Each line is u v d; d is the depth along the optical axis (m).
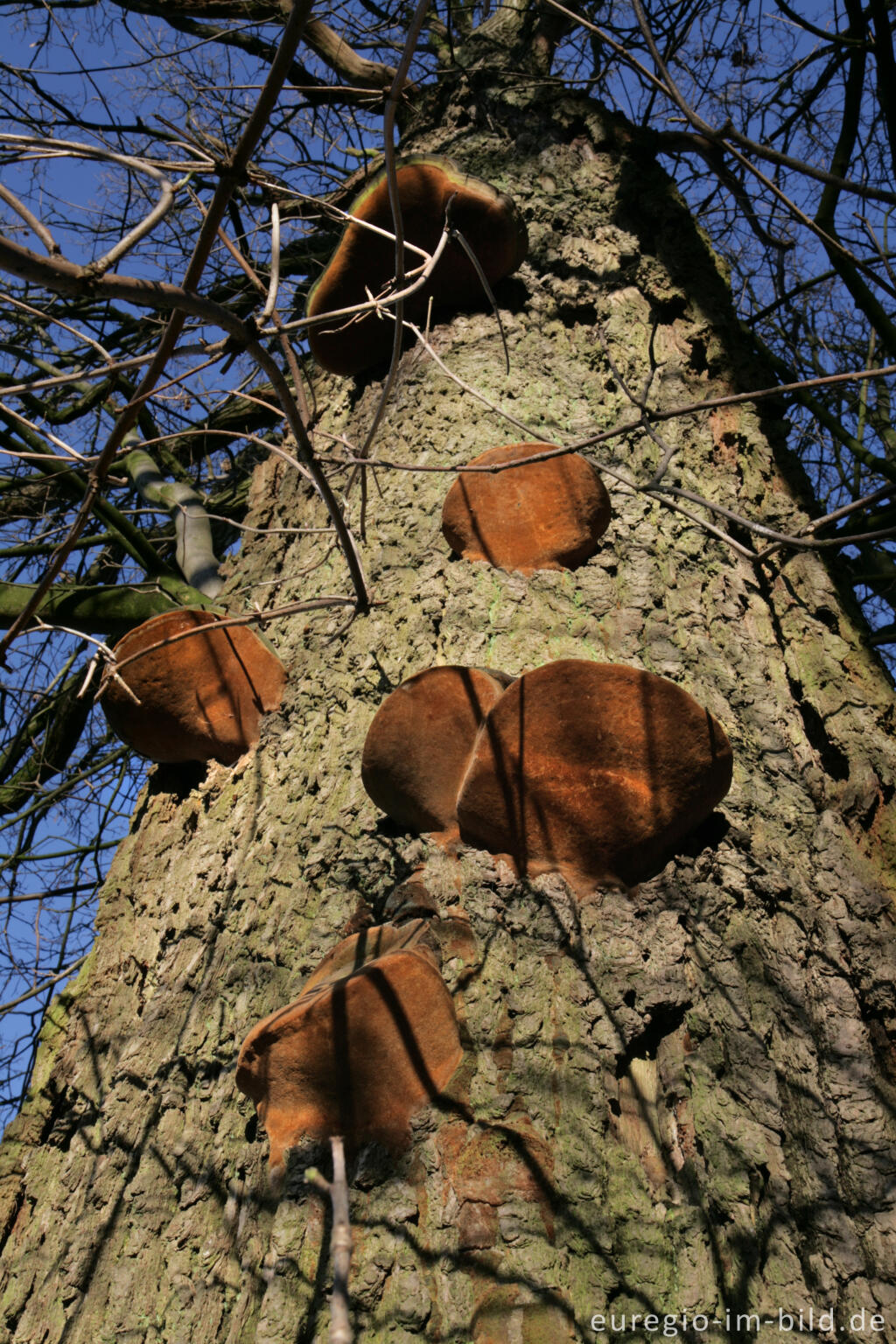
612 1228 1.04
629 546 1.59
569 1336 0.97
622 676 1.20
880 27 1.95
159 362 1.09
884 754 1.46
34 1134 1.46
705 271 2.09
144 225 0.92
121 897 1.65
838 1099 1.15
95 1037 1.47
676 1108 1.13
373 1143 1.11
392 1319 1.00
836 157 2.11
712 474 1.76
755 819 1.34
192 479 3.62
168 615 1.67
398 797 1.31
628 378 1.87
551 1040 1.14
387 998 1.12
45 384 0.98
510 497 1.59
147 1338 1.12
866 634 1.78
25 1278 1.25
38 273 0.88
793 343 3.12
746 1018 1.17
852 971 1.26
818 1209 1.08
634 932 1.22
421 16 1.02
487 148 2.27
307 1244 1.07
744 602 1.60
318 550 1.83
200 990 1.36
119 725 1.70
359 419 2.00
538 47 2.59
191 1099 1.27
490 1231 1.03
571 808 1.23
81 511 1.19
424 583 1.58
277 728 1.61
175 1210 1.20
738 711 1.45
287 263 3.13
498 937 1.20
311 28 3.02
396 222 1.17
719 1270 1.03
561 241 2.09
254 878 1.42
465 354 1.91
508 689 1.21
